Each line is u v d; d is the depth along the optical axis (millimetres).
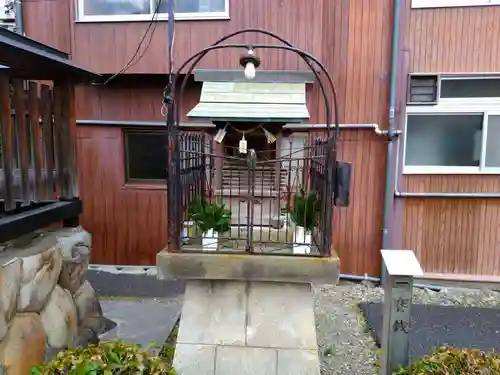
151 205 4562
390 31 4129
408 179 4297
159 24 4121
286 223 2580
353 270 4512
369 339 3191
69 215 2896
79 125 4473
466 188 4246
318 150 2775
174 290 4059
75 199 3020
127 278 4391
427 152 4273
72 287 2756
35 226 2469
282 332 2332
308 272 2227
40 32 4273
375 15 4137
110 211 4598
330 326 3416
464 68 4090
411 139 4273
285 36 4090
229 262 2246
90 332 2865
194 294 2396
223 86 3357
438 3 4035
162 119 4398
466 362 1947
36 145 2645
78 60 4230
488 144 4172
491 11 3998
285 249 2422
